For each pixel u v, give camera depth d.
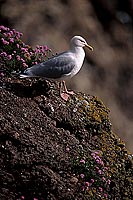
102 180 11.45
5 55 12.90
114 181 11.70
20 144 11.44
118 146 12.59
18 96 12.42
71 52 12.49
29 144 11.46
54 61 12.17
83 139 12.27
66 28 20.55
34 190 11.02
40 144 11.56
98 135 12.52
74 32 20.62
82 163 11.38
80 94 13.34
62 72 12.21
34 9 20.50
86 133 12.37
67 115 12.44
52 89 12.95
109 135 12.70
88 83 19.62
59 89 12.88
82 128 12.38
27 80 12.90
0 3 20.52
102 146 12.29
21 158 11.25
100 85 20.06
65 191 11.03
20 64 13.10
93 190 11.27
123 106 20.34
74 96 13.06
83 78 19.62
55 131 12.01
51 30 20.22
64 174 11.27
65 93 13.02
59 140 11.88
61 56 12.28
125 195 11.69
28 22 20.09
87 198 11.09
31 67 12.23
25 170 11.16
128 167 12.27
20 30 19.86
